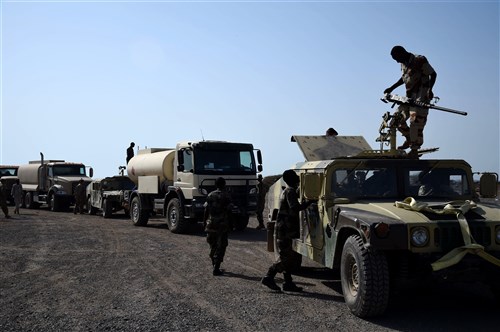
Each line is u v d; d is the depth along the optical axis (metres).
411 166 7.32
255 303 6.96
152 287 8.02
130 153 22.91
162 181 17.36
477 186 7.55
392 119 8.59
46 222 19.78
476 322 5.97
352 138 9.78
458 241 5.82
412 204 6.23
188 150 15.72
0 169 34.25
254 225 19.16
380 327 5.80
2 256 11.08
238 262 10.48
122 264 10.13
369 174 7.24
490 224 5.90
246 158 16.44
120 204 22.55
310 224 7.67
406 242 5.68
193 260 10.66
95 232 16.16
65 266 9.89
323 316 6.28
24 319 6.25
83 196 25.28
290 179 7.46
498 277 5.70
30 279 8.64
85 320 6.19
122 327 5.90
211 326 5.92
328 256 6.97
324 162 7.62
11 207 30.52
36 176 28.84
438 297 7.23
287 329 5.78
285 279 7.69
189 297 7.33
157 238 14.56
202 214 15.50
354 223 6.15
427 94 8.37
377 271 5.87
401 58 8.48
